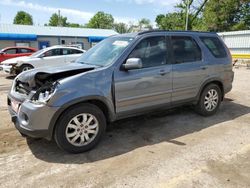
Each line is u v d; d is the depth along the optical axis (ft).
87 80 12.80
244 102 23.50
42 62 37.99
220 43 19.36
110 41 16.44
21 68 37.52
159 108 16.03
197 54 17.65
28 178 10.89
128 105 14.39
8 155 12.91
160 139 14.92
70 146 12.73
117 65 13.88
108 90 13.41
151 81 15.02
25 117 12.30
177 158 12.55
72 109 12.51
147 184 10.42
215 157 12.66
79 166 11.87
